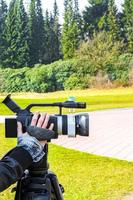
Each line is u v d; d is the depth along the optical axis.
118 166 11.27
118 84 54.00
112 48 55.66
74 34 57.91
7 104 2.38
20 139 2.11
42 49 58.25
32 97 52.66
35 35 58.22
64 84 54.56
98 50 55.75
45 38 58.47
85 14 58.50
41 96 53.38
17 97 52.62
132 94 50.69
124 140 16.61
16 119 2.29
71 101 2.49
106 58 55.03
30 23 58.22
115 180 9.51
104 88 54.06
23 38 57.72
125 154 13.54
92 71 54.97
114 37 56.38
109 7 57.47
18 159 2.01
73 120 2.28
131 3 56.09
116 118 26.05
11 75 54.50
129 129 20.17
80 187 8.79
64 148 14.43
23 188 2.41
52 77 54.62
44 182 2.42
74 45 57.34
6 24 57.81
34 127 2.13
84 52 56.09
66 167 11.02
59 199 2.55
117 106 37.53
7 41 57.59
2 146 14.45
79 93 53.59
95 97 49.56
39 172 2.42
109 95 50.91
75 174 10.15
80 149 14.44
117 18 57.03
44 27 58.66
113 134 18.38
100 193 8.34
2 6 58.31
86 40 57.59
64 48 57.50
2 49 57.59
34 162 2.23
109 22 57.09
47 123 2.21
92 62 55.00
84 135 2.30
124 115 28.23
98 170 10.70
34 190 2.39
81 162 11.82
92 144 15.61
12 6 58.19
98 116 27.61
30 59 57.53
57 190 2.55
